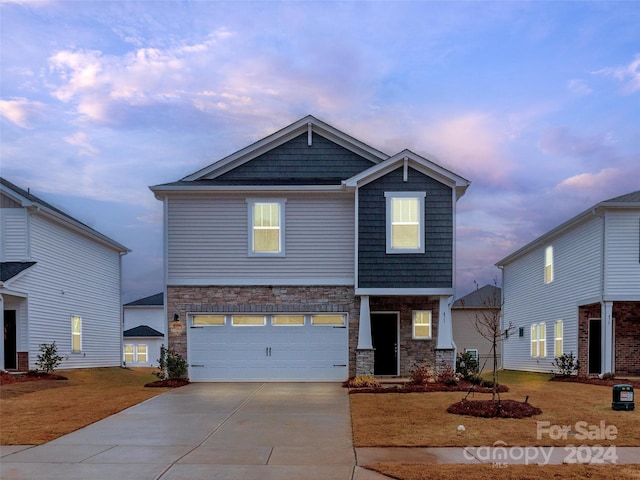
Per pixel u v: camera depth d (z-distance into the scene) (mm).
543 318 23719
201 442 8773
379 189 16719
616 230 17906
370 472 6988
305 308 17031
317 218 17297
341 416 10984
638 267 17734
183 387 15680
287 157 18781
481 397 13125
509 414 10500
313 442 8727
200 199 17344
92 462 7535
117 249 27000
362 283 16422
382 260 16516
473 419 10328
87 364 23672
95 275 24750
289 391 14656
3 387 15367
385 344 17500
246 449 8273
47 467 7281
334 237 17250
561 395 13812
